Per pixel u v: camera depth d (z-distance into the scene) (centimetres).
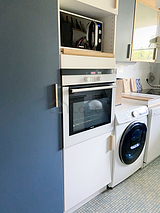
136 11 191
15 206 104
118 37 178
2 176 95
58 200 129
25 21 88
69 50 112
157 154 234
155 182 192
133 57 208
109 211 152
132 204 160
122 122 162
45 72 102
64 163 127
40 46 97
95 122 144
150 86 327
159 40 235
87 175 148
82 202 158
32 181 109
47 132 111
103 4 129
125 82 264
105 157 161
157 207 156
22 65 92
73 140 128
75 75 119
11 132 94
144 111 188
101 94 143
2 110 88
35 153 108
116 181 180
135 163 199
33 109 101
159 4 213
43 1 94
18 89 93
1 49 82
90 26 139
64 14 120
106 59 139
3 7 79
